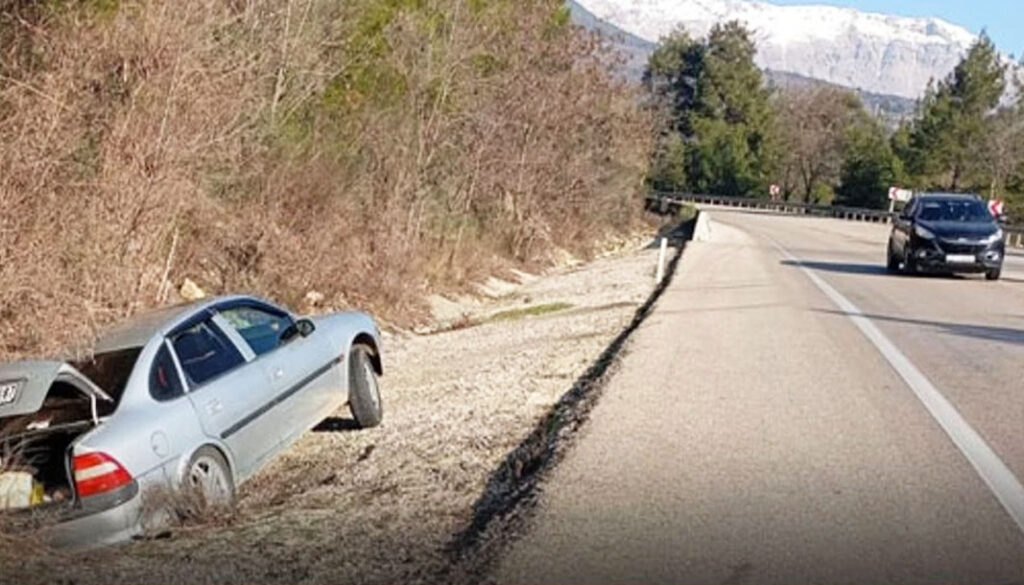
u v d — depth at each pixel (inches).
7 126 453.7
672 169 3939.5
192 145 548.1
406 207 956.0
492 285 1133.7
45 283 431.5
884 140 3585.1
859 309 708.7
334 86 927.0
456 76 1056.8
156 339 323.3
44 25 503.5
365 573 258.4
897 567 236.5
